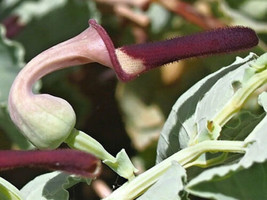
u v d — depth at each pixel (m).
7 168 0.13
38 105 0.14
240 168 0.13
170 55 0.14
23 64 0.24
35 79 0.14
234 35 0.15
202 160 0.15
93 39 0.14
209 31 0.15
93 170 0.13
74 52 0.14
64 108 0.14
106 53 0.14
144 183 0.14
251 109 0.23
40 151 0.13
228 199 0.13
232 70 0.16
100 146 0.15
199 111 0.16
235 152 0.14
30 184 0.16
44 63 0.14
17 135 0.23
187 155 0.14
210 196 0.13
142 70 0.14
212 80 0.16
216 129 0.15
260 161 0.13
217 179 0.13
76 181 0.16
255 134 0.14
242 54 0.23
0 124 0.23
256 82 0.15
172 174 0.14
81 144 0.15
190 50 0.15
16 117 0.14
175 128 0.16
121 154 0.15
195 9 0.25
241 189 0.13
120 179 0.25
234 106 0.15
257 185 0.13
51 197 0.16
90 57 0.14
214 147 0.14
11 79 0.23
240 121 0.16
